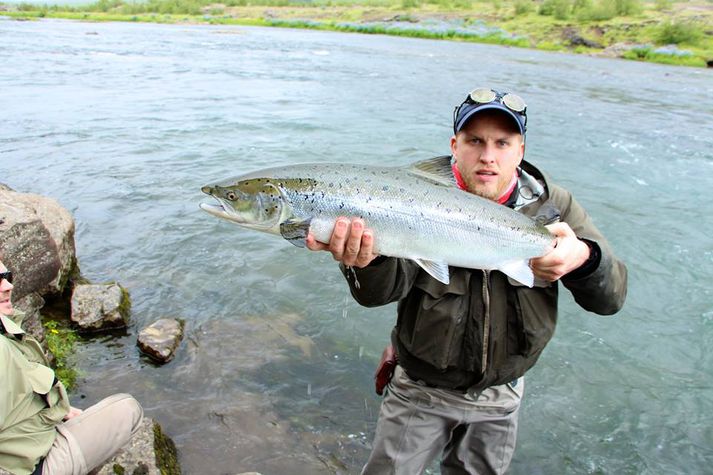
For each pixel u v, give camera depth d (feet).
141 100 23.75
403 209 3.85
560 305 9.01
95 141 16.92
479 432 4.44
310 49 51.44
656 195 14.17
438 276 3.82
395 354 4.66
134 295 8.46
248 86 28.66
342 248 3.66
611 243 11.13
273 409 6.31
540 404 6.78
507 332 3.92
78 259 9.48
